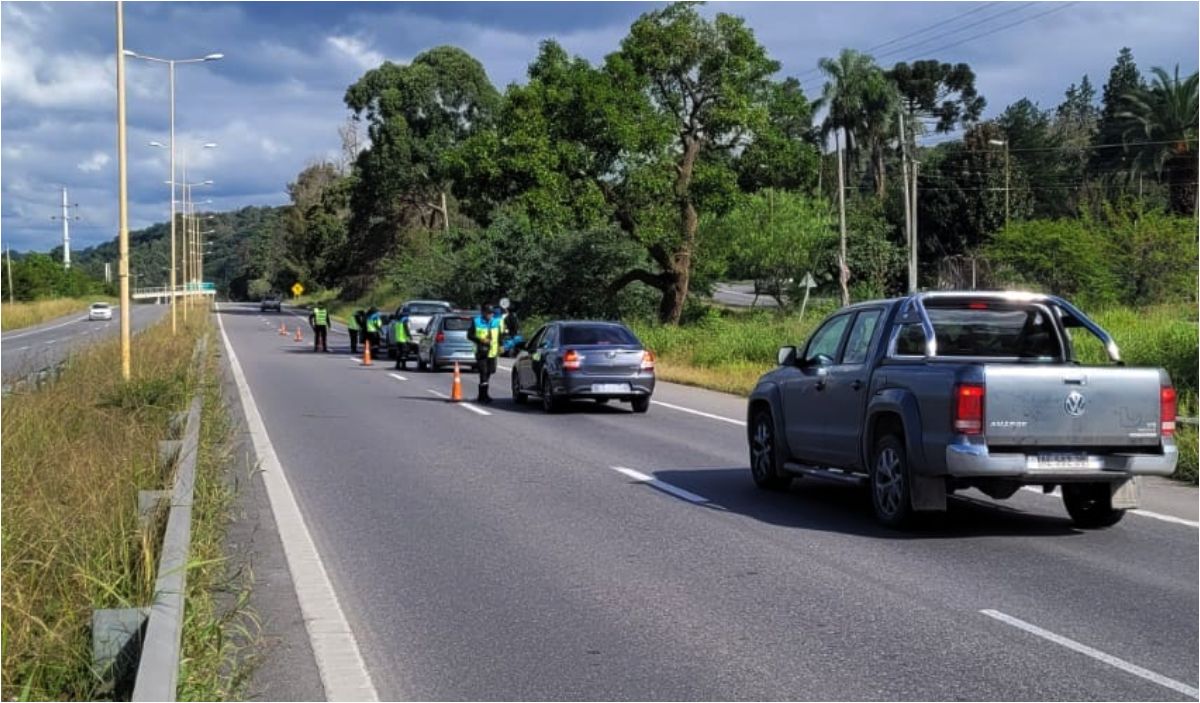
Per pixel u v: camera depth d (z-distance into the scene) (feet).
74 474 33.17
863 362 37.40
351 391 89.61
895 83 276.62
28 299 334.03
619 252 169.89
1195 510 38.78
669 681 21.34
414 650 23.30
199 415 50.83
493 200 143.54
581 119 134.41
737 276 213.05
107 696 19.36
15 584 21.86
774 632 24.36
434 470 47.83
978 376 32.45
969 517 37.42
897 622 25.05
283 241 529.04
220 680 20.65
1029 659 22.48
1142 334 79.82
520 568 30.25
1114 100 284.41
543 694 20.71
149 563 22.52
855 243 221.46
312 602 26.89
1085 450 33.04
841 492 42.65
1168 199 211.82
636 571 29.89
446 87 294.87
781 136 144.66
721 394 87.86
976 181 240.73
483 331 80.89
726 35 140.97
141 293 467.11
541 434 61.26
